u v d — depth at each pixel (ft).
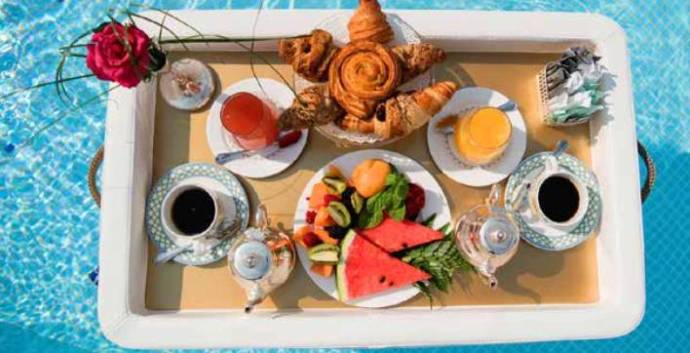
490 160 5.97
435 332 5.60
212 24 6.04
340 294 5.70
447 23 6.10
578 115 5.99
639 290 5.83
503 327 5.66
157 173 6.15
